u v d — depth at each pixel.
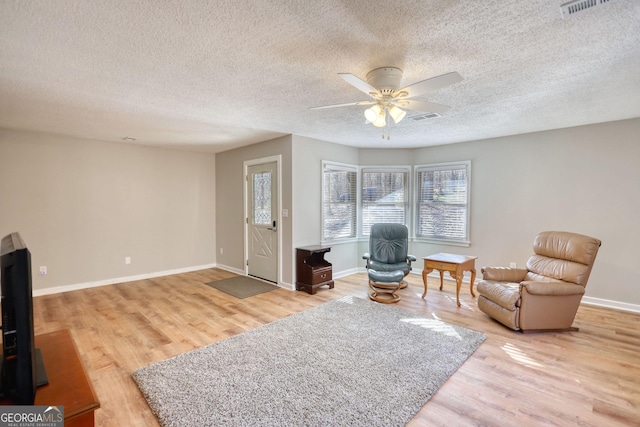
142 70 2.37
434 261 4.18
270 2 1.55
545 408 2.01
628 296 3.80
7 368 1.09
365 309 3.80
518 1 1.55
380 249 4.89
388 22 1.74
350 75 1.99
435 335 3.06
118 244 5.10
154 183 5.49
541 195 4.41
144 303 4.04
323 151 5.15
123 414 1.94
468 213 5.11
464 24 1.76
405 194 5.82
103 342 2.92
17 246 1.04
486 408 2.01
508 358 2.65
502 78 2.54
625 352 2.75
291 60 2.21
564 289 3.11
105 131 4.35
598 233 3.98
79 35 1.86
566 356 2.68
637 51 2.08
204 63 2.25
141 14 1.65
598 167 3.96
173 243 5.74
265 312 3.73
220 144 5.36
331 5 1.58
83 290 4.64
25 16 1.65
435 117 3.69
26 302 1.00
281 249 4.87
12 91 2.78
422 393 2.14
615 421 1.89
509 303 3.15
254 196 5.41
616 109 3.38
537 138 4.42
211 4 1.56
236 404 2.01
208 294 4.45
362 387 2.21
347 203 5.64
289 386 2.21
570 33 1.86
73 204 4.66
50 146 4.46
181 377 2.31
